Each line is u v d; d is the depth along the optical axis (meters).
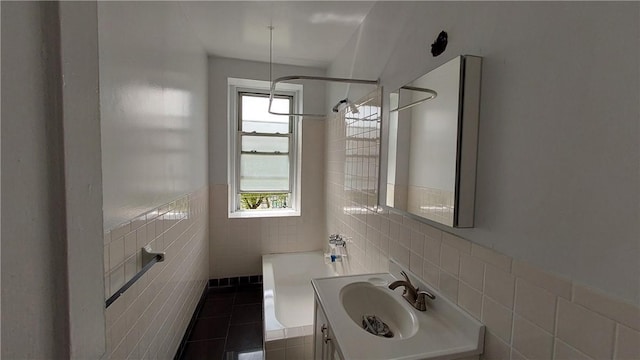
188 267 2.05
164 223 1.54
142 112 1.24
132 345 1.18
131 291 1.16
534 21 0.74
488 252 0.90
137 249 1.20
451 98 1.00
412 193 1.29
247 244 2.94
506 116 0.83
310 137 3.02
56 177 0.30
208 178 2.78
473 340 0.94
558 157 0.68
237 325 2.25
